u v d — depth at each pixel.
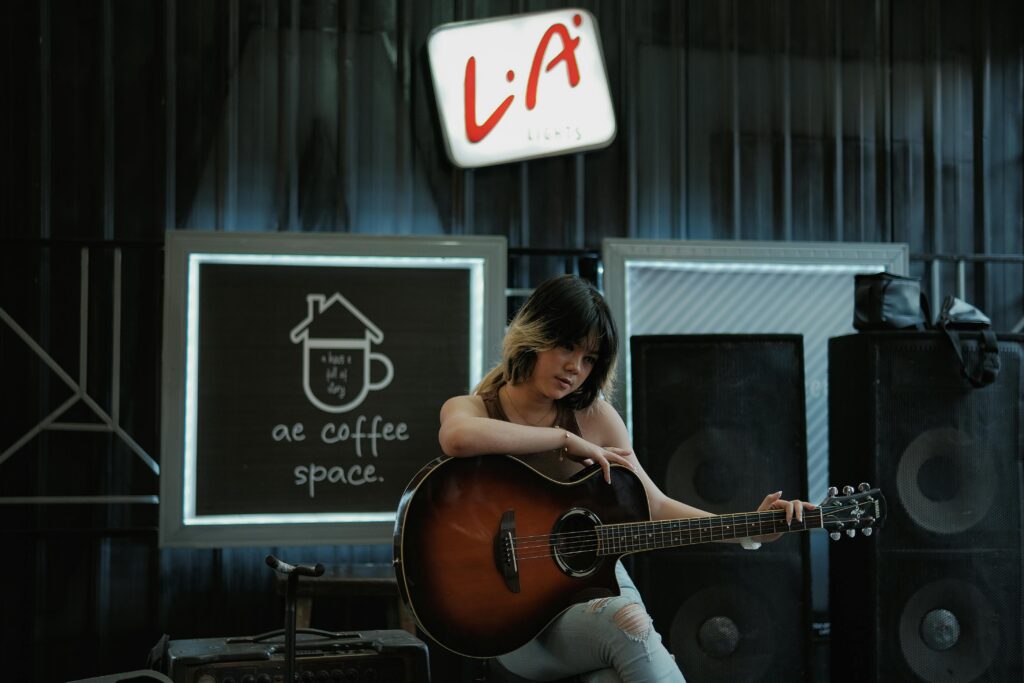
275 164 3.48
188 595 3.37
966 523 2.78
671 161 3.70
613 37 3.69
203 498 3.25
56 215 3.38
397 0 3.57
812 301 3.60
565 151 3.58
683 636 2.75
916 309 2.94
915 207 3.83
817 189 3.77
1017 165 3.85
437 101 3.53
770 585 2.78
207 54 3.47
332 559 3.45
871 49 3.84
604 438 2.08
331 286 3.36
